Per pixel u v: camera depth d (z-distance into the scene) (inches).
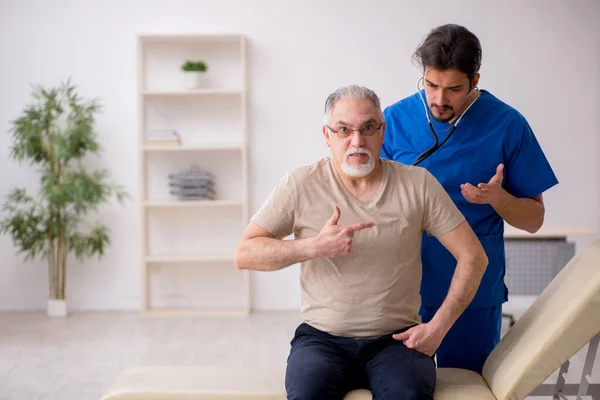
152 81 215.2
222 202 207.3
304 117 214.1
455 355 99.0
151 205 208.2
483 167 97.3
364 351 83.0
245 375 90.5
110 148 214.5
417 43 211.5
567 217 214.4
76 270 216.4
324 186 84.5
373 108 81.9
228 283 219.0
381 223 82.8
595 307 78.0
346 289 82.9
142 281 209.6
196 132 215.8
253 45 213.0
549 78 211.8
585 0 209.9
